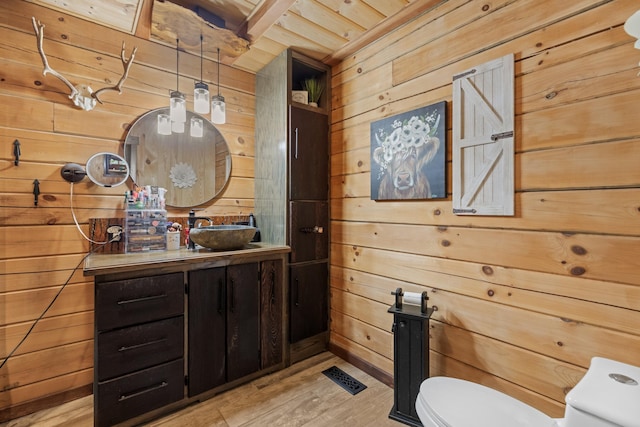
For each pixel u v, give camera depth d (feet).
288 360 7.27
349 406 5.82
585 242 3.99
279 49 7.30
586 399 2.76
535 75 4.43
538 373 4.39
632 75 3.66
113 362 4.97
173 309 5.54
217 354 6.09
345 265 7.72
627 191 3.69
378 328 6.82
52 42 5.84
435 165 5.63
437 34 5.67
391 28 6.43
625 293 3.69
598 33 3.90
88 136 6.22
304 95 7.78
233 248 6.60
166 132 6.47
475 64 5.12
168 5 5.33
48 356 5.78
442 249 5.62
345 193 7.73
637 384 2.93
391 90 6.54
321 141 7.95
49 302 5.81
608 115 3.82
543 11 4.36
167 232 6.62
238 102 8.29
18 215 5.54
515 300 4.65
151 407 5.34
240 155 8.34
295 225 7.42
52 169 5.84
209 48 6.87
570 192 4.12
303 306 7.56
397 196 6.32
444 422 3.36
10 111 5.48
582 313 4.01
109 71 6.47
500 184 4.77
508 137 4.67
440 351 5.64
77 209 6.09
